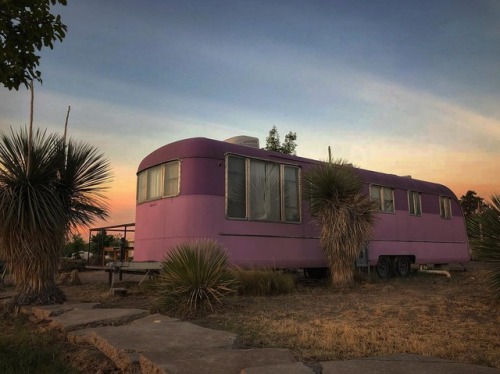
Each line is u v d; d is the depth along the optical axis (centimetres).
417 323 586
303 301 794
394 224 1398
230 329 563
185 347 455
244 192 987
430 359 414
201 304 695
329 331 536
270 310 698
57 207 786
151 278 957
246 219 977
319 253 1125
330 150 1145
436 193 1611
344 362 404
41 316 693
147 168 1030
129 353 439
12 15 536
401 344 473
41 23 554
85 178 844
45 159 791
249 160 1009
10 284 1173
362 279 1165
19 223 756
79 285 1194
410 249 1443
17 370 455
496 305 727
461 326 564
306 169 1131
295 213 1094
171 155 966
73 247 2189
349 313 662
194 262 718
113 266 1052
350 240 1025
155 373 389
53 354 507
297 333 532
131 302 829
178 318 655
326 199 1050
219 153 956
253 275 879
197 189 918
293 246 1066
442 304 740
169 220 943
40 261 780
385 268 1368
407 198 1471
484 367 386
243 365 394
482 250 795
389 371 375
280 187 1068
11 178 763
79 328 593
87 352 497
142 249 1010
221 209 936
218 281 721
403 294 900
